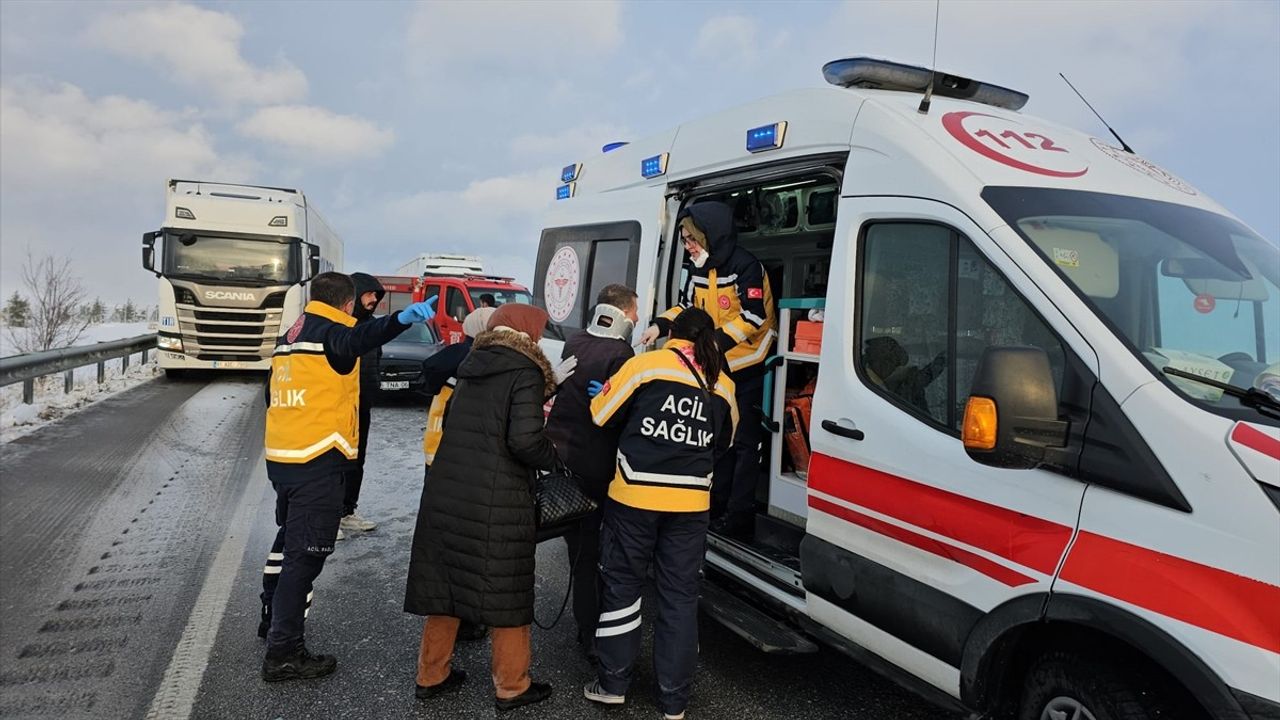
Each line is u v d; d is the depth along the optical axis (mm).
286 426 3389
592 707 3309
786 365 4082
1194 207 2867
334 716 3162
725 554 3967
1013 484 2377
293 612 3395
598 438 3602
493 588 3062
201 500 6039
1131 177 2924
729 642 3963
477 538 3076
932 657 2662
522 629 3240
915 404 2811
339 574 4703
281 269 13016
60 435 8148
